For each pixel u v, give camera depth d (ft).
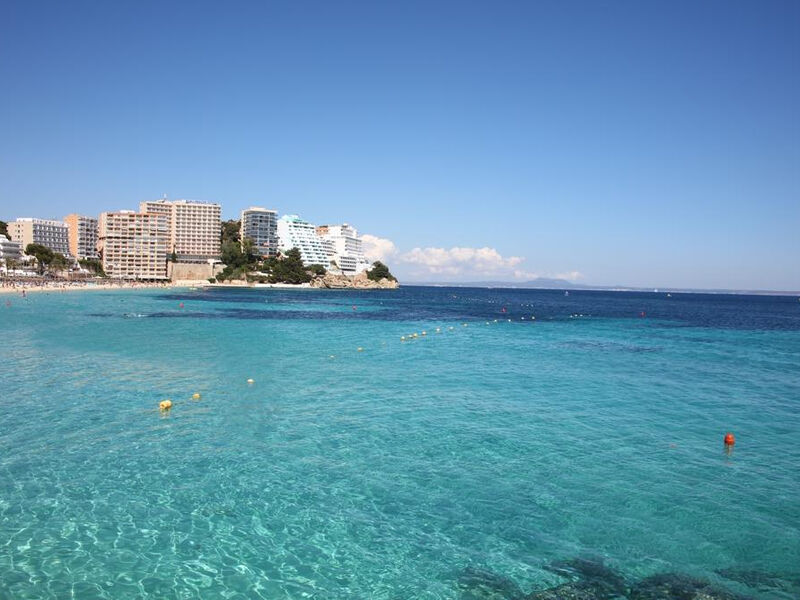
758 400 85.15
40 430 64.18
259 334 172.96
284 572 36.91
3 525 41.86
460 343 158.10
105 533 41.11
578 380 100.07
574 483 51.29
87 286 503.20
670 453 59.72
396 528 42.83
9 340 139.74
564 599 34.19
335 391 88.12
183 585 35.12
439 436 64.64
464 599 34.27
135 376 96.32
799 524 43.78
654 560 38.65
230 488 49.29
